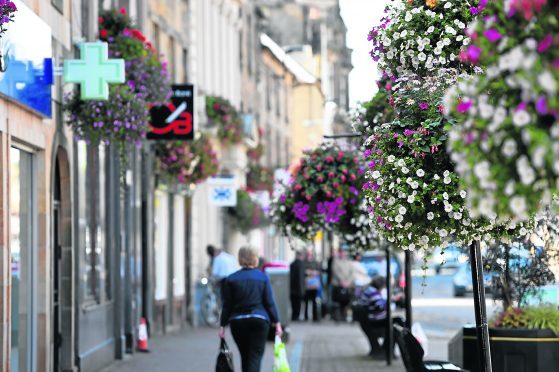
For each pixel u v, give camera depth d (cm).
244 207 4244
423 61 1139
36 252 1625
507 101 598
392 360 2234
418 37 1131
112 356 2183
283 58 5969
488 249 1519
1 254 1392
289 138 6650
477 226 1053
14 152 1512
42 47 1565
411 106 1092
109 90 1733
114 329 2241
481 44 618
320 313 3828
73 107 1750
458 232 1059
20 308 1535
